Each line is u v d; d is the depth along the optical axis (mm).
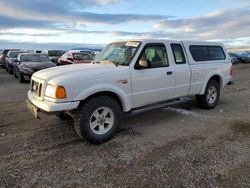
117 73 4500
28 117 5898
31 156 3869
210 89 6668
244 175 3262
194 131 4965
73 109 4113
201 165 3531
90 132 4219
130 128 5148
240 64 29703
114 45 5500
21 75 12250
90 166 3543
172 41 5625
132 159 3742
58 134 4789
